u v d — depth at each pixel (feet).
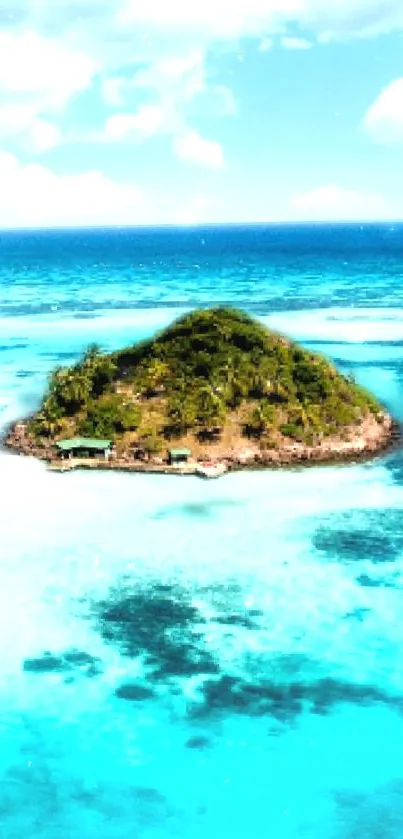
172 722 79.20
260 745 76.28
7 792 71.41
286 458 141.28
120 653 89.25
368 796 70.69
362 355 254.47
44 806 69.97
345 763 74.28
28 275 620.49
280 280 545.44
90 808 69.77
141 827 67.67
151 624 94.17
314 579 102.89
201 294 456.04
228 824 67.97
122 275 608.19
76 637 91.97
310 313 363.76
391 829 67.36
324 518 119.85
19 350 272.31
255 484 132.57
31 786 72.08
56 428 152.46
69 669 86.69
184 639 91.35
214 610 96.48
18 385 215.92
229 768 73.77
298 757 74.84
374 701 81.76
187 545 111.75
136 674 85.92
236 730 78.23
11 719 79.82
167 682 84.74
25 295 461.37
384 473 137.80
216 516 120.47
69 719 79.87
